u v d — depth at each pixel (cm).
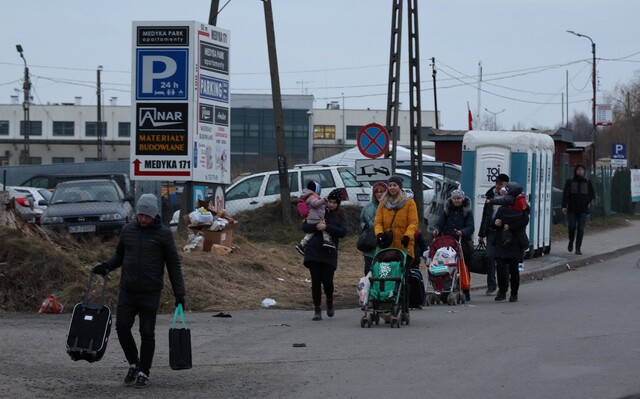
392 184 1661
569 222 3125
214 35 2633
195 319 1739
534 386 1096
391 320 1616
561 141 5428
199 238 2303
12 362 1271
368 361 1289
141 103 2559
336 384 1138
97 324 1140
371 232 1789
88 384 1151
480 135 2791
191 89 2541
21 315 1750
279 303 1959
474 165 2794
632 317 1684
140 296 1152
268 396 1082
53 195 3077
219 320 1730
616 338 1434
